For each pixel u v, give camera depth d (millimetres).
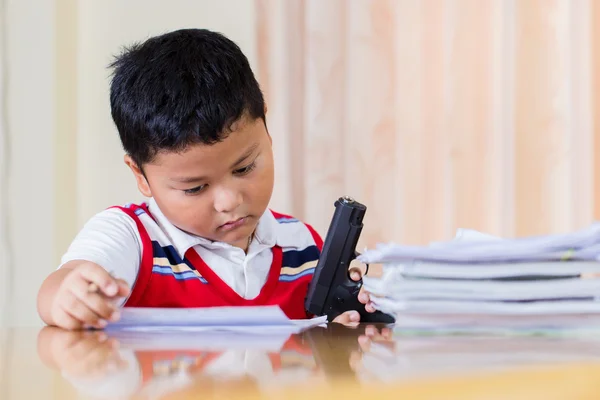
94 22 1886
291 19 1885
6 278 1804
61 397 351
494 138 1947
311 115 1874
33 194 1826
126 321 745
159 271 1054
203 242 1090
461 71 1928
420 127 1944
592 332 603
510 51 1928
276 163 1849
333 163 1881
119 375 418
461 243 605
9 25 1802
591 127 1977
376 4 1911
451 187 1931
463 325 610
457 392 330
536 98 1959
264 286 1119
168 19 1907
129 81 980
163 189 977
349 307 887
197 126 905
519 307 590
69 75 1874
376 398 318
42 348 580
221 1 1896
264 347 555
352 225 886
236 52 1007
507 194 1935
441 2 1943
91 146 1897
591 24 1968
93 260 947
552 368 383
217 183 956
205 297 1064
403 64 1932
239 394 335
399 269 604
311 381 368
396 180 1932
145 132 943
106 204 1907
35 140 1825
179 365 454
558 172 1970
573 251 594
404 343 546
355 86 1900
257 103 980
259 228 1154
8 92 1802
